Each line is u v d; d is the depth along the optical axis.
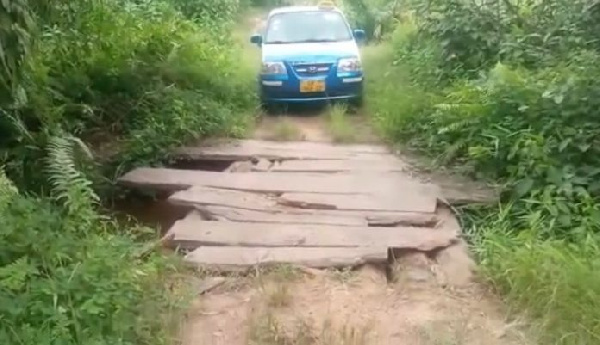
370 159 7.62
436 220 5.89
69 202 5.22
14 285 3.84
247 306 4.57
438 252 5.38
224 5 16.06
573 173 5.89
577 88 6.41
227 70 10.43
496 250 5.04
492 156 6.75
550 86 6.70
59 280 4.04
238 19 18.61
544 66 8.01
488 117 7.12
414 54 10.94
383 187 6.61
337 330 4.24
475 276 4.96
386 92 9.88
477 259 5.26
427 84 9.48
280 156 7.70
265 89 10.18
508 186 6.30
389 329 4.30
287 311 4.50
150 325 4.09
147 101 8.61
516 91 6.99
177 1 14.66
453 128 7.25
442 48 9.65
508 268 4.70
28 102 6.62
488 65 9.05
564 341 4.03
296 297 4.69
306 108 10.34
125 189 6.94
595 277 4.41
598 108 6.32
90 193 5.47
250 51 13.26
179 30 11.06
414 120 8.27
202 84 9.62
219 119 8.62
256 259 5.14
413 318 4.44
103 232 5.34
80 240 4.70
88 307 3.81
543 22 9.18
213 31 13.56
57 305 3.85
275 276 4.91
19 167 6.22
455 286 4.87
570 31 8.43
